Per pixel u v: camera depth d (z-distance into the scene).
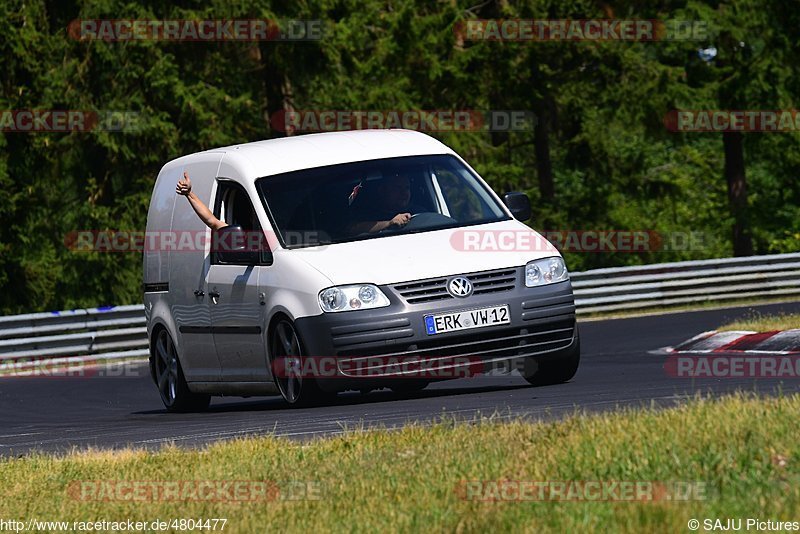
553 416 28.73
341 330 35.22
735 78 149.75
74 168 131.00
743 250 161.38
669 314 88.75
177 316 42.59
